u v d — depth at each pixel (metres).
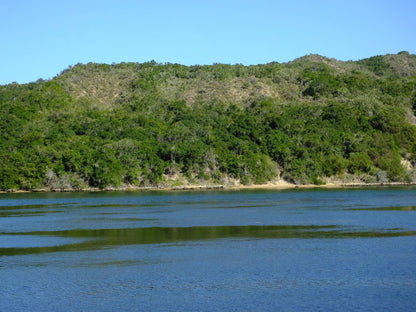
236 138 166.62
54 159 150.00
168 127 176.12
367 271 39.84
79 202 107.75
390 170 160.12
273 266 41.94
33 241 55.59
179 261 44.31
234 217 75.00
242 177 154.00
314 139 164.88
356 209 84.25
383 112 185.25
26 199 117.44
